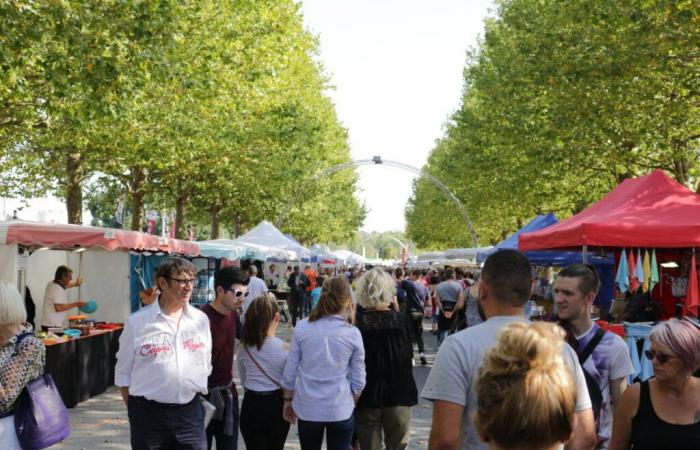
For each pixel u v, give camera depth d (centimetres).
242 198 3878
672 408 386
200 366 523
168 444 512
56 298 1247
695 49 1639
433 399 330
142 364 510
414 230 8950
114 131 1884
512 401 203
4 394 461
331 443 586
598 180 2800
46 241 1191
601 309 1689
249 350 624
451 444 320
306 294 2952
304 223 5719
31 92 1541
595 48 1775
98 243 1223
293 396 593
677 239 980
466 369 324
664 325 386
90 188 3359
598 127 1894
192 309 531
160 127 1989
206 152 2650
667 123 1844
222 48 1842
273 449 632
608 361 457
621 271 1090
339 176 5850
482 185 3628
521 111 2395
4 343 473
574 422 212
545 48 2053
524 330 216
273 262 3725
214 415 609
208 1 1858
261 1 2034
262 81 2066
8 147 2388
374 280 634
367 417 629
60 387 1083
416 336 1614
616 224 991
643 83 1778
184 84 1466
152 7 1279
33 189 3036
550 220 1962
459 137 4275
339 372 581
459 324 1628
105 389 1287
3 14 1113
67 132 1969
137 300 1684
